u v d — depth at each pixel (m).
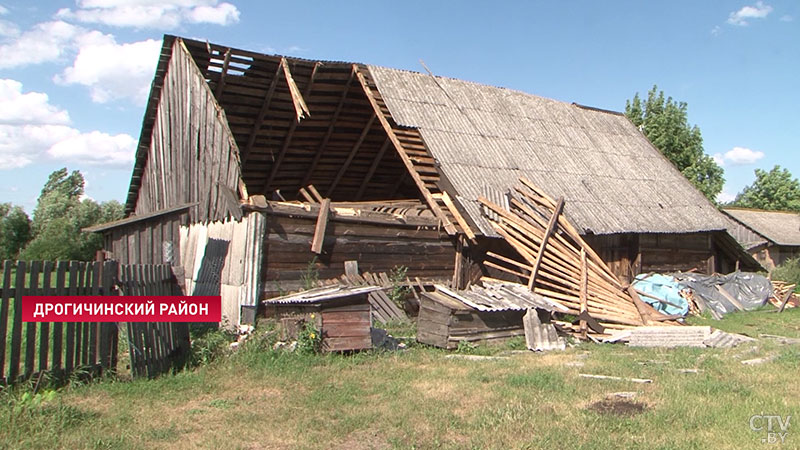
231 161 13.59
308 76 17.45
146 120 18.78
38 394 6.99
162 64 17.39
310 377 8.88
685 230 21.42
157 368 8.72
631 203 21.38
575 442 6.06
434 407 7.36
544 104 25.72
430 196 16.88
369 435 6.43
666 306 17.31
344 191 23.25
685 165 43.84
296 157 20.64
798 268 30.73
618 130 27.47
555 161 21.56
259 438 6.29
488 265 16.66
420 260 15.86
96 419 6.67
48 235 36.38
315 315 10.45
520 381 8.69
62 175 59.16
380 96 19.00
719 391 8.23
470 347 11.44
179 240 16.16
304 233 13.68
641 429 6.52
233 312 12.84
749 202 69.38
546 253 16.45
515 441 6.16
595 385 8.52
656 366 10.04
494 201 17.33
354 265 14.46
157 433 6.30
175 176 16.98
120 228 16.62
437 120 19.66
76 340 7.75
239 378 8.75
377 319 13.82
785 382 8.88
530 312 12.29
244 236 12.88
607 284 16.27
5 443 5.80
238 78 16.78
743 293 20.38
